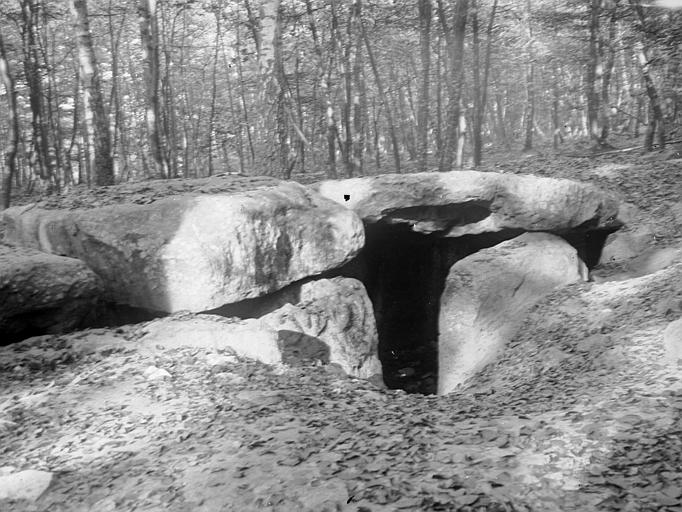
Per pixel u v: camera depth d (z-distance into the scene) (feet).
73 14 48.34
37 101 84.53
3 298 30.96
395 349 51.42
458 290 46.88
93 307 34.42
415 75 112.98
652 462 17.33
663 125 73.92
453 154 68.90
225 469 19.17
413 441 20.15
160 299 35.78
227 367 29.71
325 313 38.68
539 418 22.34
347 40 81.15
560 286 47.21
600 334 36.45
